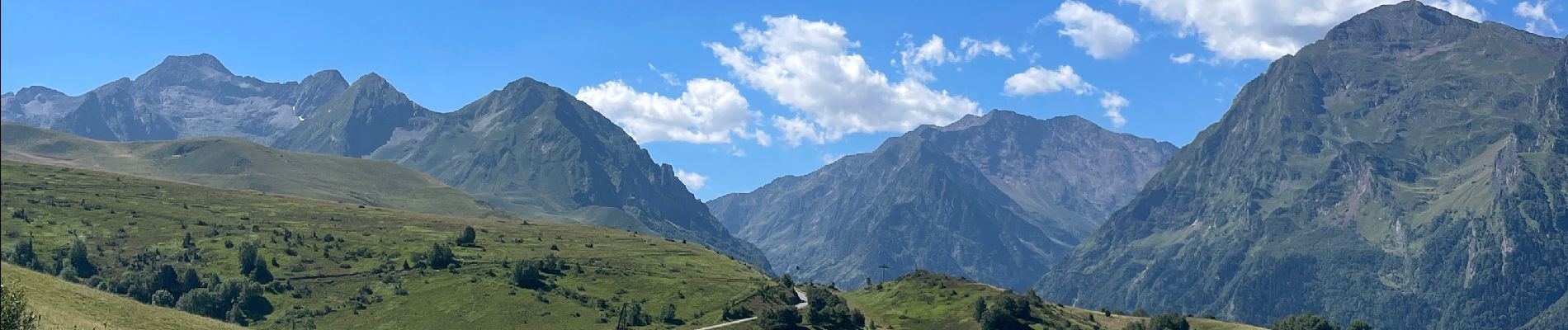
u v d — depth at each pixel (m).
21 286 113.12
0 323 107.38
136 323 157.12
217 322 183.12
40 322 133.38
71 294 162.75
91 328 142.12
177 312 181.00
